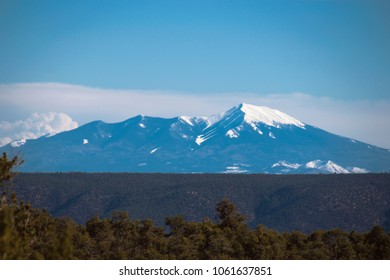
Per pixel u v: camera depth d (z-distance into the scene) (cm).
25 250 14875
